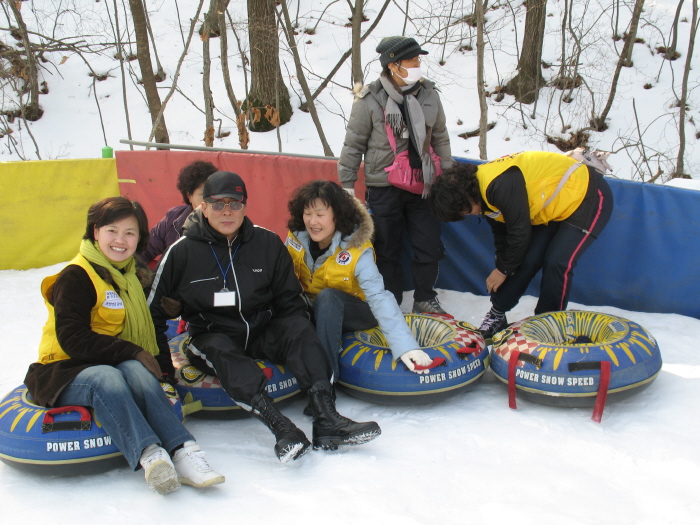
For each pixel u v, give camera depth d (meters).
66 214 5.59
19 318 4.52
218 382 2.90
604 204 3.53
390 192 4.04
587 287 4.43
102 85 12.07
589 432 2.75
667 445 2.59
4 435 2.43
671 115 10.30
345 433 2.61
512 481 2.38
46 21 13.30
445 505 2.23
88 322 2.50
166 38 13.05
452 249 4.69
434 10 12.58
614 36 11.70
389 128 3.85
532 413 2.94
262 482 2.41
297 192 3.11
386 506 2.20
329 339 2.99
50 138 10.95
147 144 5.34
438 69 11.88
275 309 3.11
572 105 10.79
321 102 11.31
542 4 10.32
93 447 2.40
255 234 2.98
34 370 2.54
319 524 2.11
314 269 3.27
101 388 2.34
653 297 4.26
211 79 11.96
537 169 3.45
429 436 2.75
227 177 2.80
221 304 2.89
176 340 3.38
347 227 3.08
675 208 4.05
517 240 3.41
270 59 10.27
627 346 2.93
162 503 2.27
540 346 2.97
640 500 2.26
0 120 10.84
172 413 2.41
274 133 10.72
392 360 3.00
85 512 2.21
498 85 11.12
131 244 2.58
